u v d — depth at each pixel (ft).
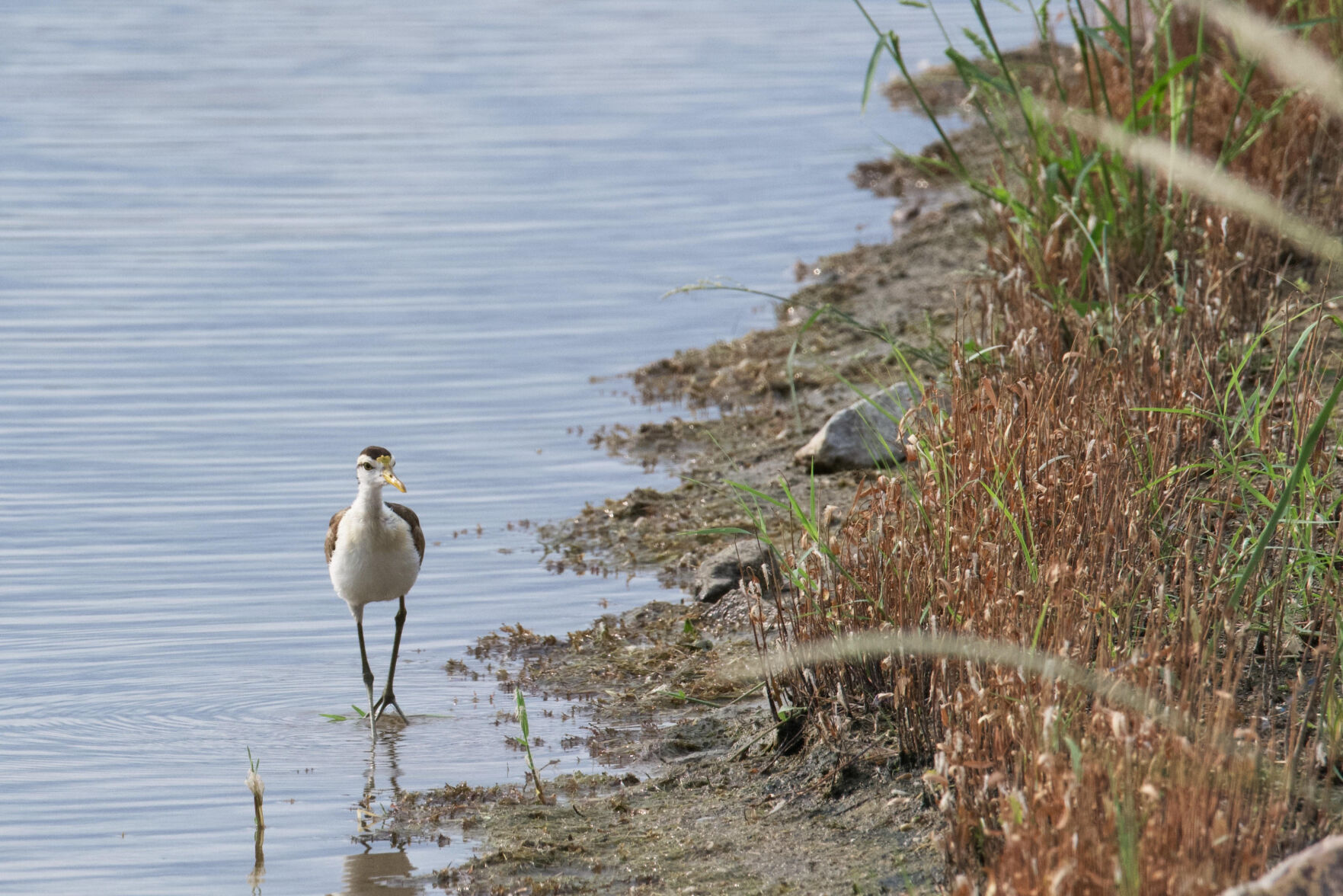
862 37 120.88
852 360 57.98
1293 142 52.49
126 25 127.34
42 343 62.28
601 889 27.55
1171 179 44.60
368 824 30.83
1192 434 35.42
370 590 36.35
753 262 72.28
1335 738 25.38
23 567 44.14
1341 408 37.60
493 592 43.70
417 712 36.68
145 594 42.91
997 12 124.06
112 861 29.30
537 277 71.10
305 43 121.80
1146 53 59.00
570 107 101.24
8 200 80.89
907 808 28.25
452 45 121.29
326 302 67.77
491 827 30.48
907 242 71.51
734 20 130.82
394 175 86.48
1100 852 21.65
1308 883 20.22
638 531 47.32
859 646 24.82
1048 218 47.73
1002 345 39.99
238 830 30.71
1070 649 26.89
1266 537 24.91
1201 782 22.54
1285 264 45.19
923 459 33.27
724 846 28.63
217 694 37.47
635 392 58.95
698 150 90.89
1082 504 31.30
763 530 34.53
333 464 52.11
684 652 39.17
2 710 36.17
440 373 60.49
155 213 79.77
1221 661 28.48
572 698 37.24
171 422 55.06
